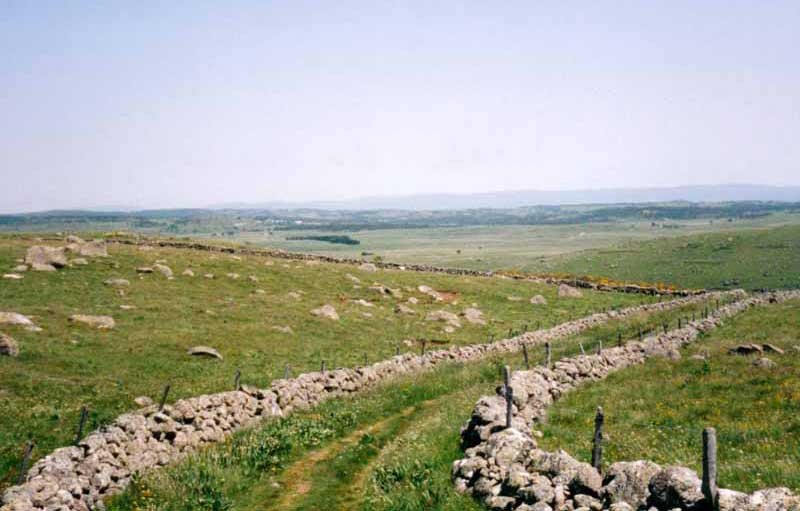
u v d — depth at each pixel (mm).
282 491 19344
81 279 58250
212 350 42469
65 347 39000
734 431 19891
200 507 17656
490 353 48969
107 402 31016
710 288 124250
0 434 25281
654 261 159125
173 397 33125
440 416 26312
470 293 80438
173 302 55500
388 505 16609
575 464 15117
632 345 40594
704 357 36031
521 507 14367
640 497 13000
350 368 41750
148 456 21500
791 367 30000
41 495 16406
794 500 10852
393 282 80625
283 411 30141
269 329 51656
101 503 18172
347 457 22281
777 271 130875
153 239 92875
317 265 84250
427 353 46312
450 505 15852
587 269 158500
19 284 53344
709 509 11609
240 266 75500
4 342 36062
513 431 18016
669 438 19656
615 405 25750
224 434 25719
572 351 44406
